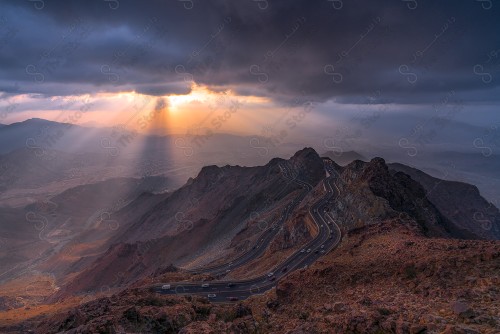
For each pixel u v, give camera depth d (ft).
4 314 375.04
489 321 95.66
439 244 194.18
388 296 143.64
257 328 133.80
